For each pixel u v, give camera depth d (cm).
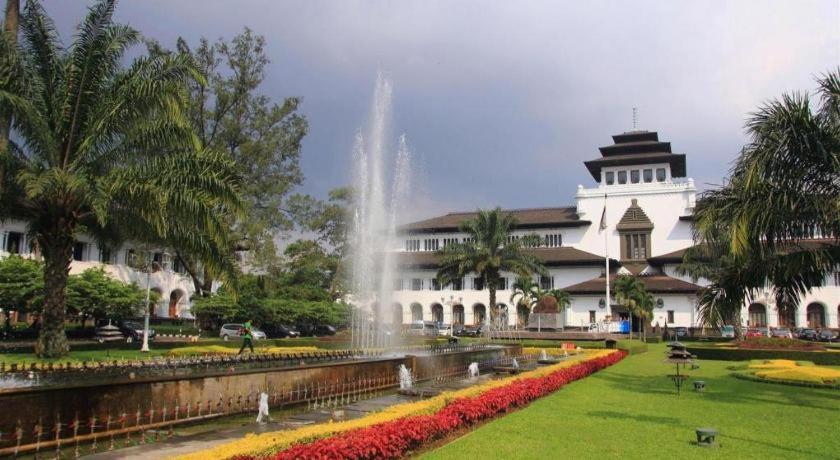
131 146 1909
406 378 1697
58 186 1730
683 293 6150
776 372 2103
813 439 1051
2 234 4153
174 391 1050
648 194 6900
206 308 4294
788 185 1420
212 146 4347
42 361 1705
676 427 1137
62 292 1888
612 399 1505
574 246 7081
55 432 866
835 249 1455
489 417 1172
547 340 4462
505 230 5500
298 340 3619
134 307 3938
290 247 5581
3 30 1741
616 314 6309
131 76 1908
